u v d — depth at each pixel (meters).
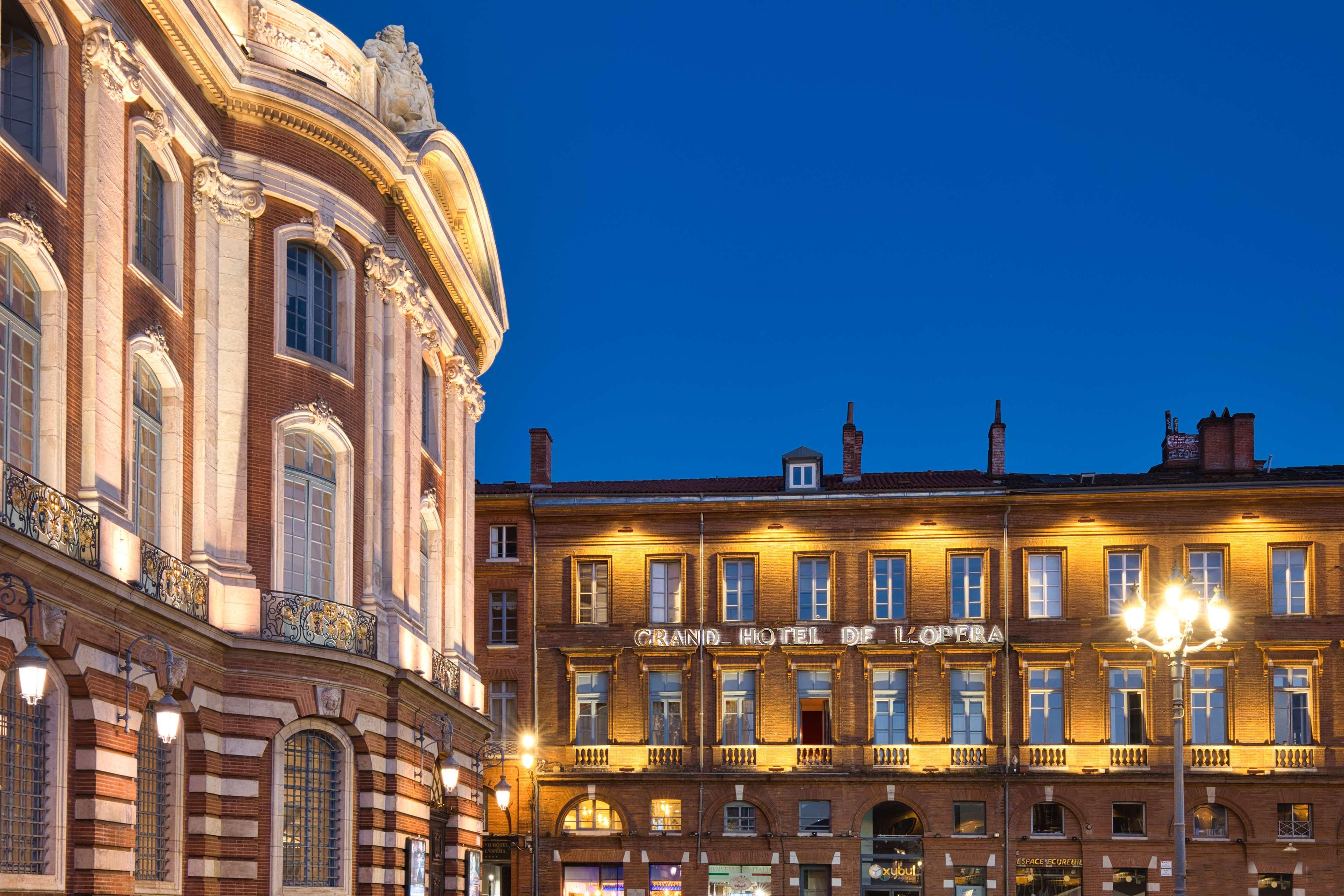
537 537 51.31
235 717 24.95
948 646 49.09
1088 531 49.28
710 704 49.81
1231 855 46.88
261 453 26.30
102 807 19.81
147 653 21.31
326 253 28.55
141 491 22.94
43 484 18.56
